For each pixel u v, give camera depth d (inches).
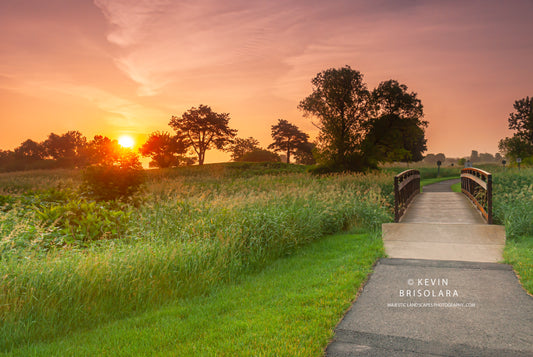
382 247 313.9
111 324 177.2
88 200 496.7
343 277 235.3
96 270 200.5
